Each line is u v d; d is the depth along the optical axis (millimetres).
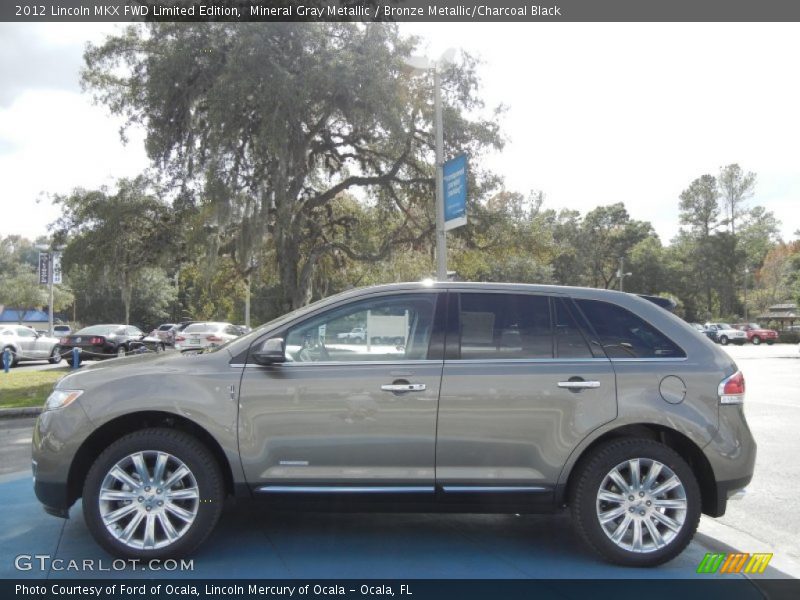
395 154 22438
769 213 91250
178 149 19984
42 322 63875
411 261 25656
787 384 17188
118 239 20578
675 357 4594
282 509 4418
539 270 56875
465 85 21594
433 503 4402
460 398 4391
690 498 4363
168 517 4305
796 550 4902
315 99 18500
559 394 4426
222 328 25406
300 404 4371
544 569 4320
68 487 4352
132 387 4391
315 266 27031
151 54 19688
